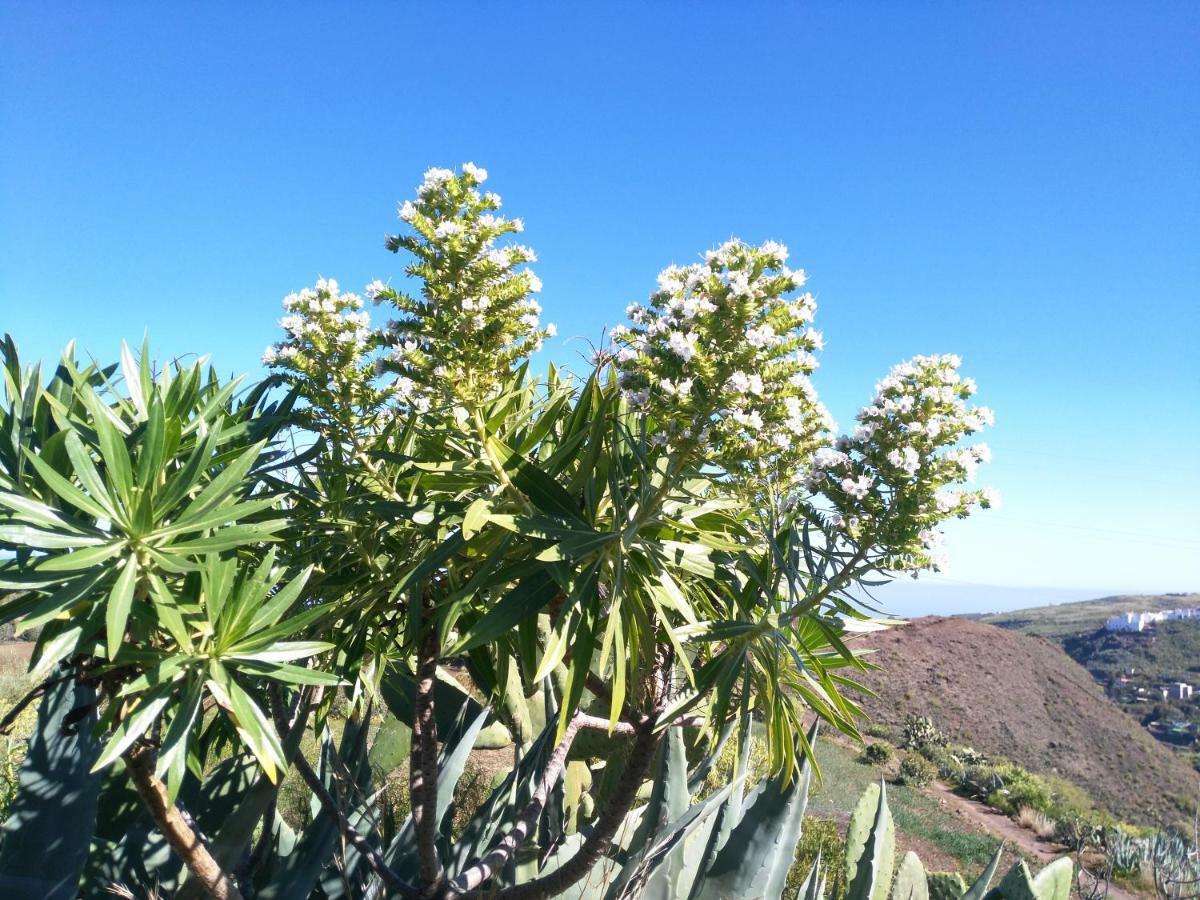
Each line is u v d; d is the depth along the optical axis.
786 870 3.53
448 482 2.96
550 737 4.32
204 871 2.49
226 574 2.27
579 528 2.81
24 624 1.99
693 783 4.34
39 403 2.64
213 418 2.97
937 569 2.63
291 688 3.46
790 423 2.67
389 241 2.72
